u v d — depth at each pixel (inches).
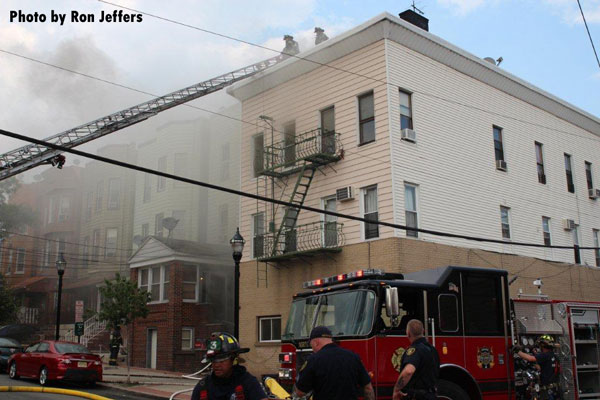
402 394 278.8
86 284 1577.3
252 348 852.6
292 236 820.6
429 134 808.3
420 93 809.5
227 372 195.8
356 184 780.6
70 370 681.0
